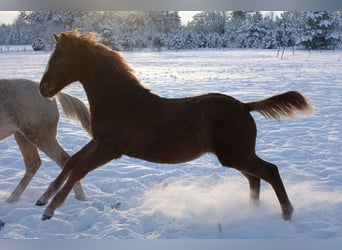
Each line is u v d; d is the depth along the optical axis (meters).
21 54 21.22
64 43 3.74
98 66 3.78
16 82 4.08
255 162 3.69
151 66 17.72
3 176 5.06
